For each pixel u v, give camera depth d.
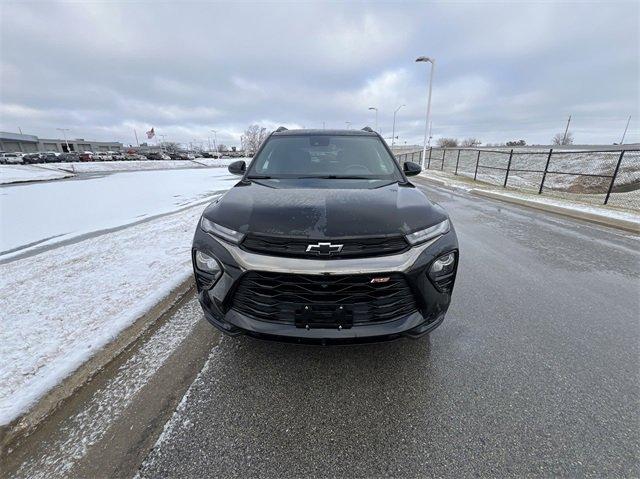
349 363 2.18
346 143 3.39
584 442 1.60
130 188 12.97
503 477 1.44
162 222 5.88
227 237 1.94
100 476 1.45
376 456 1.54
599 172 19.98
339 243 1.79
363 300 1.84
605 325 2.69
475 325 2.67
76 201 9.44
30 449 1.57
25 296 2.94
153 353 2.29
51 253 4.14
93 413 1.78
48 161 42.75
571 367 2.16
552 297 3.20
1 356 2.11
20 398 1.78
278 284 1.83
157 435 1.65
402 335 1.89
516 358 2.25
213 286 1.99
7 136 76.88
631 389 1.96
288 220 1.90
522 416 1.76
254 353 2.28
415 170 3.39
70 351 2.16
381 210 2.01
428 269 1.92
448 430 1.67
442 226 2.08
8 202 9.38
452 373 2.09
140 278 3.33
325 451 1.57
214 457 1.54
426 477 1.44
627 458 1.52
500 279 3.65
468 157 36.00
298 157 3.19
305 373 2.08
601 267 4.05
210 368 2.13
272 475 1.45
